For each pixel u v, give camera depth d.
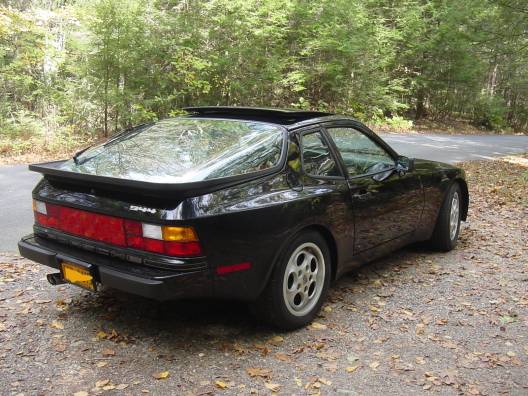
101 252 3.24
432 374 3.13
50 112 14.30
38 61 14.33
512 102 38.81
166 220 2.96
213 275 3.10
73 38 14.14
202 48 16.86
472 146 18.72
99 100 14.39
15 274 4.51
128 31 14.04
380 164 4.56
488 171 12.01
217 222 3.06
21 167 10.21
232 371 3.07
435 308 4.12
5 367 3.03
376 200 4.30
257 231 3.26
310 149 3.87
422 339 3.59
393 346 3.47
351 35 21.42
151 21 15.17
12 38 14.27
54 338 3.40
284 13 18.58
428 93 28.86
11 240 5.46
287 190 3.53
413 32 25.11
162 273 2.99
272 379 3.01
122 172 3.35
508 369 3.22
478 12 23.81
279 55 19.20
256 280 3.33
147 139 3.93
